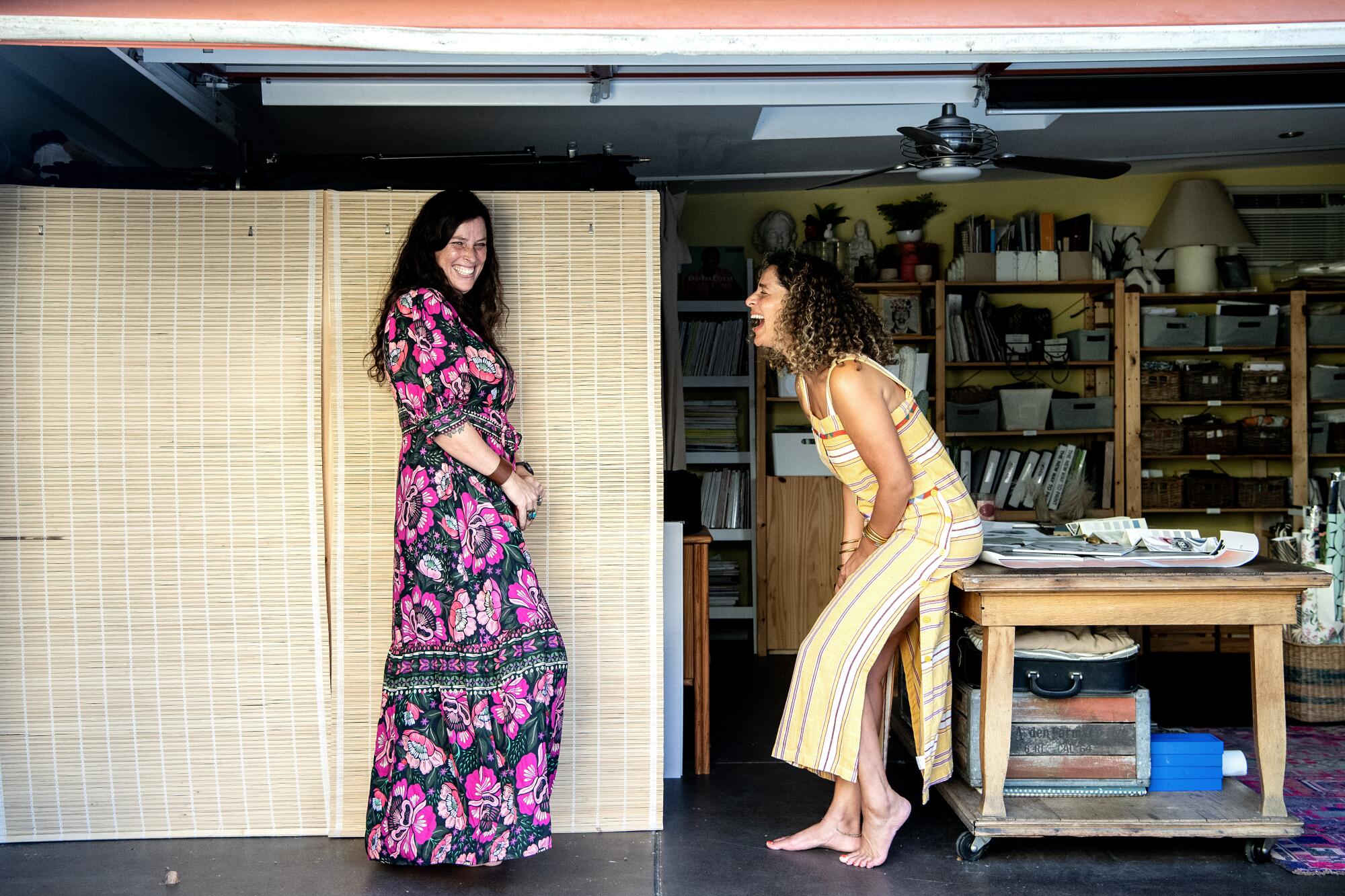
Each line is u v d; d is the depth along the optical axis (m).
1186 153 5.76
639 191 3.13
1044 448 6.30
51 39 2.09
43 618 3.01
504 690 2.65
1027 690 2.95
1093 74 4.05
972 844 2.85
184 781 3.04
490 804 2.64
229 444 3.03
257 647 3.04
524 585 2.71
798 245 6.23
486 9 2.20
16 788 3.01
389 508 3.04
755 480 5.87
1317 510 4.31
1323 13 2.22
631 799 3.12
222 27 2.12
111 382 3.01
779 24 2.21
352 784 3.04
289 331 3.04
